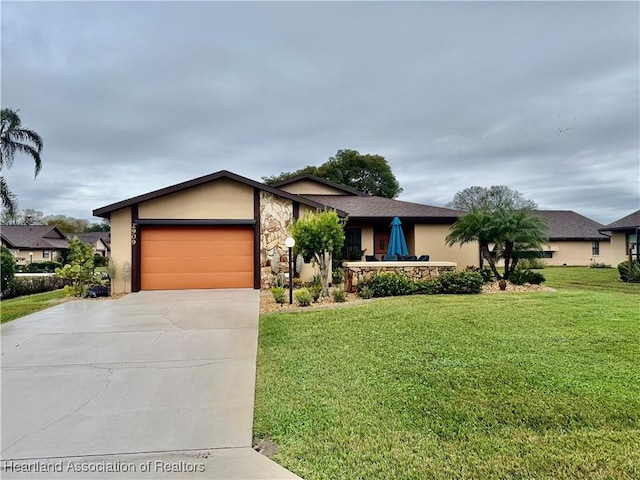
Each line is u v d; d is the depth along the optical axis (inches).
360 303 386.0
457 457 121.6
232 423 147.9
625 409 151.3
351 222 683.4
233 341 257.3
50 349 242.7
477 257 673.6
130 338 266.2
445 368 196.5
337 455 124.6
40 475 117.0
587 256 1251.2
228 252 518.3
